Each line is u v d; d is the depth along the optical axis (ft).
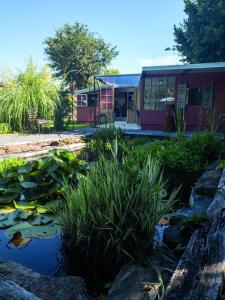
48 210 9.07
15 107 32.55
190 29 57.52
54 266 6.63
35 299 3.55
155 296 4.62
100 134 24.73
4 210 9.39
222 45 51.60
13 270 5.85
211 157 15.76
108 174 7.11
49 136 27.96
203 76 31.71
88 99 53.98
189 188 12.12
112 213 6.39
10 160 15.30
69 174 10.39
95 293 5.86
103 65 86.17
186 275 4.27
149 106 34.19
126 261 6.40
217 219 5.96
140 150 16.39
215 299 3.76
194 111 32.22
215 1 51.29
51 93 36.01
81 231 6.70
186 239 6.74
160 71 30.96
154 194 7.06
